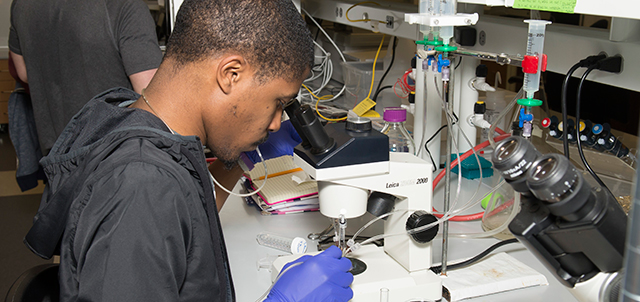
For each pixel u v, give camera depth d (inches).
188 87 30.3
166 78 30.7
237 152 33.9
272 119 33.9
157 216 25.4
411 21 39.4
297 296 33.0
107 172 26.0
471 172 64.2
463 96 64.4
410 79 69.7
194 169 29.2
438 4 39.4
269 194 55.0
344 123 38.4
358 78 86.6
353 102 89.4
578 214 21.4
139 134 27.8
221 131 32.2
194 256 28.4
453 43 39.3
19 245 119.6
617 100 80.2
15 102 80.5
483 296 39.2
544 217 23.0
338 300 34.3
